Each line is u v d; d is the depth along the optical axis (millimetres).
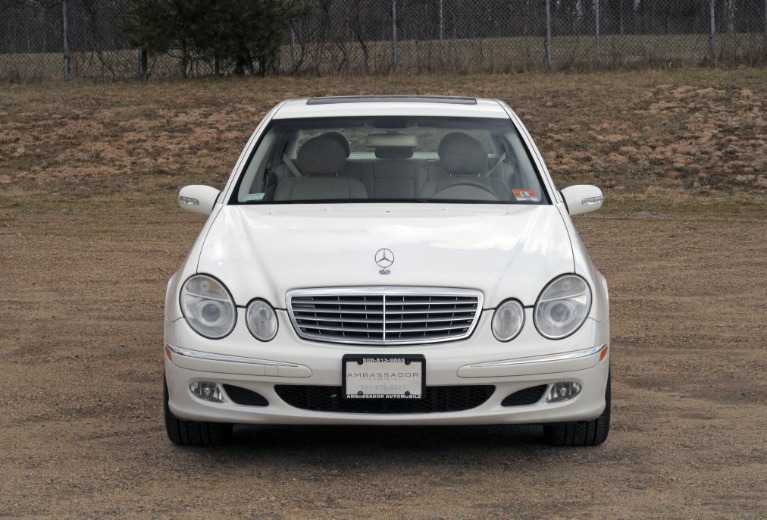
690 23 28969
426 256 5676
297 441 6223
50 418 6664
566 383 5566
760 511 4973
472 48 29250
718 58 28031
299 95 26641
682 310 10188
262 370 5422
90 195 18922
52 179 20219
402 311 5457
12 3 29688
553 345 5504
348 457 5898
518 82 27109
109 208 17625
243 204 6629
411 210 6430
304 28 29781
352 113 7328
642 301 10609
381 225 6062
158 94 27031
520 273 5621
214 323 5539
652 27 29141
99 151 22141
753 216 16297
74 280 11727
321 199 6676
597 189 7062
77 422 6578
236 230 6113
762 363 8156
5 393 7258
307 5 29594
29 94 27031
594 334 5605
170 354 5641
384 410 5477
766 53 27781
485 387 5500
